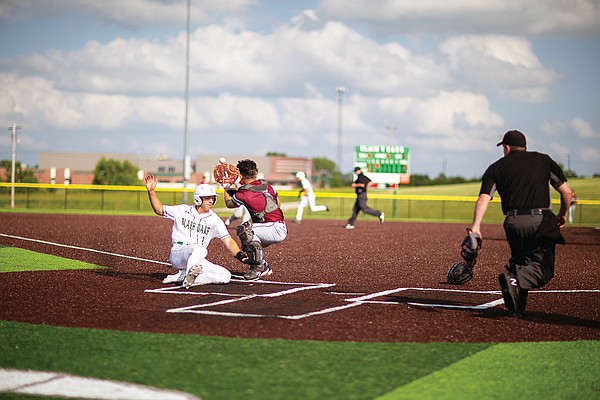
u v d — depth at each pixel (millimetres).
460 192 88375
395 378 6727
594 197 71938
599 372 7129
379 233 28781
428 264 16859
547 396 6359
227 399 6016
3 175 80250
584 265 17547
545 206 9477
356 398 6109
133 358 7211
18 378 6555
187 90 50031
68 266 15008
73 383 6410
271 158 137500
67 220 31953
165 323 8898
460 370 7066
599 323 9578
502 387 6574
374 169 52125
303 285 12695
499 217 58719
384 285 12977
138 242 20938
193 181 118312
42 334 8234
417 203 71812
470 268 9820
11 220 30781
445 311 10188
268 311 9852
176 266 12312
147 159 126625
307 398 6070
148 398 6027
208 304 10359
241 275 14016
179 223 12250
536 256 9500
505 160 9648
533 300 11430
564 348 8070
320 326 8867
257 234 13148
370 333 8539
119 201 60656
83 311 9680
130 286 12117
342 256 18375
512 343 8242
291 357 7344
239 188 13164
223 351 7523
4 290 11430
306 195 33750
